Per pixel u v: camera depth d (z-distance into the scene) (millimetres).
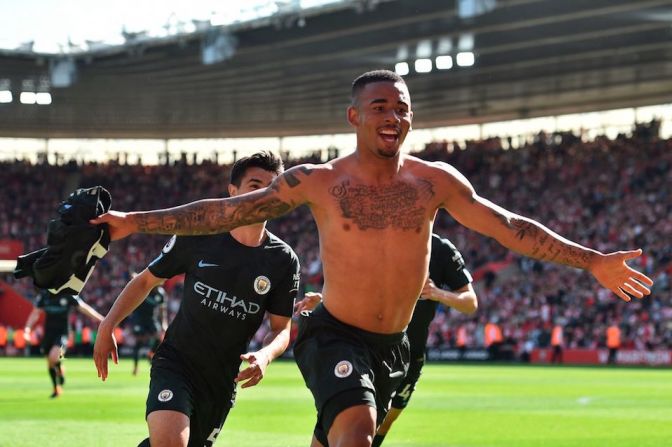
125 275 69375
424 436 16188
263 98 72750
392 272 7887
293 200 7852
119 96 73812
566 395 26531
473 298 12328
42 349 24672
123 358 59094
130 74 68812
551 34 54719
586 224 61875
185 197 80375
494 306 56719
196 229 7555
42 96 74375
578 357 51344
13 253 71688
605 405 23000
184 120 79875
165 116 78812
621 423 18578
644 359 49188
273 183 7840
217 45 59750
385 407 8297
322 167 7961
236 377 9289
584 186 64438
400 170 8000
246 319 9344
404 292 7961
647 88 65688
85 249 7047
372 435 7383
